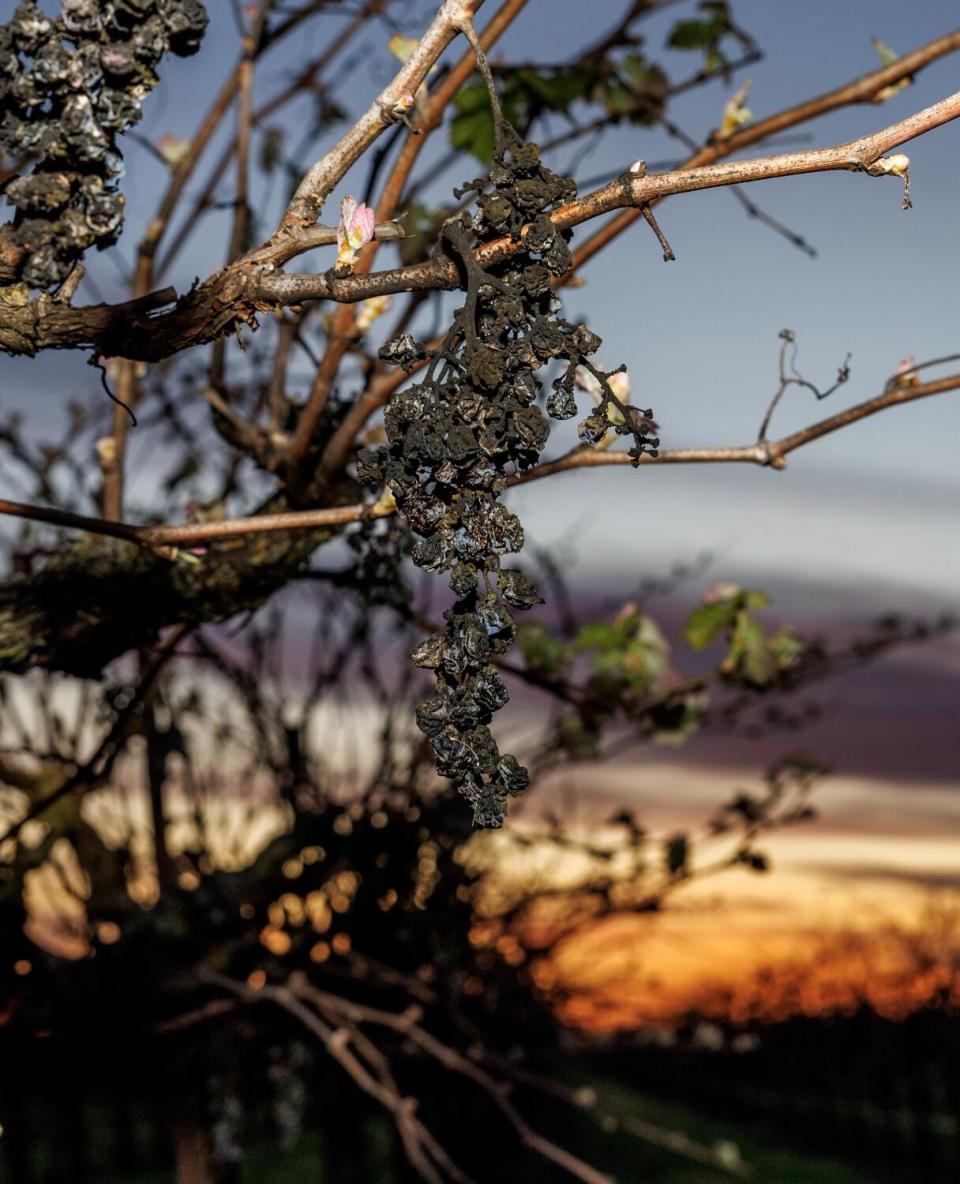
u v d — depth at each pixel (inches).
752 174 38.7
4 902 134.2
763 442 66.5
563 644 104.7
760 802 138.7
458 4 39.2
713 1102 483.5
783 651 100.5
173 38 38.6
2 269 41.2
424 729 35.8
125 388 86.8
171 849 150.9
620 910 160.4
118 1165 284.8
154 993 134.6
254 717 158.9
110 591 78.7
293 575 83.7
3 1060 140.3
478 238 38.8
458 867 165.3
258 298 42.4
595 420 38.6
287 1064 153.1
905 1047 475.5
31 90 38.6
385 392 74.0
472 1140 200.2
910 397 64.9
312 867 148.9
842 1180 419.5
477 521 36.3
